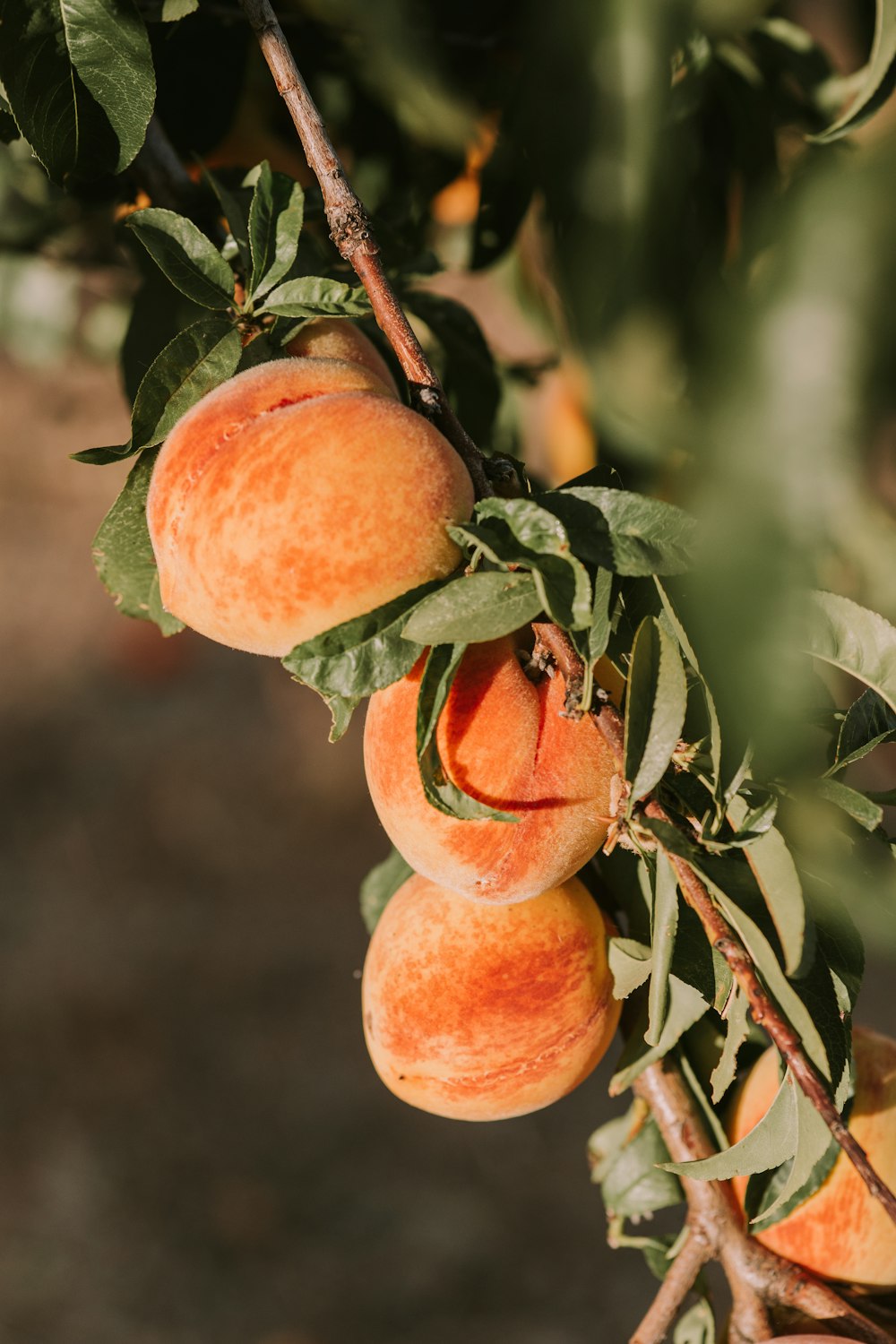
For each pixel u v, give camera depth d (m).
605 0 0.52
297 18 0.79
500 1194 2.35
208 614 0.62
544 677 0.62
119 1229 2.26
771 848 0.58
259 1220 2.30
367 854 3.35
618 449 0.73
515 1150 2.46
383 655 0.60
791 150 0.81
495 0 0.77
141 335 0.79
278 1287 2.15
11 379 2.88
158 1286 2.15
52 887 3.19
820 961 0.60
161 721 3.96
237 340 0.65
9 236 1.06
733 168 0.78
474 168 0.84
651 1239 0.73
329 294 0.64
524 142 0.56
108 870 3.25
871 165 0.41
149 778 3.62
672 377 0.53
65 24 0.66
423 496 0.60
